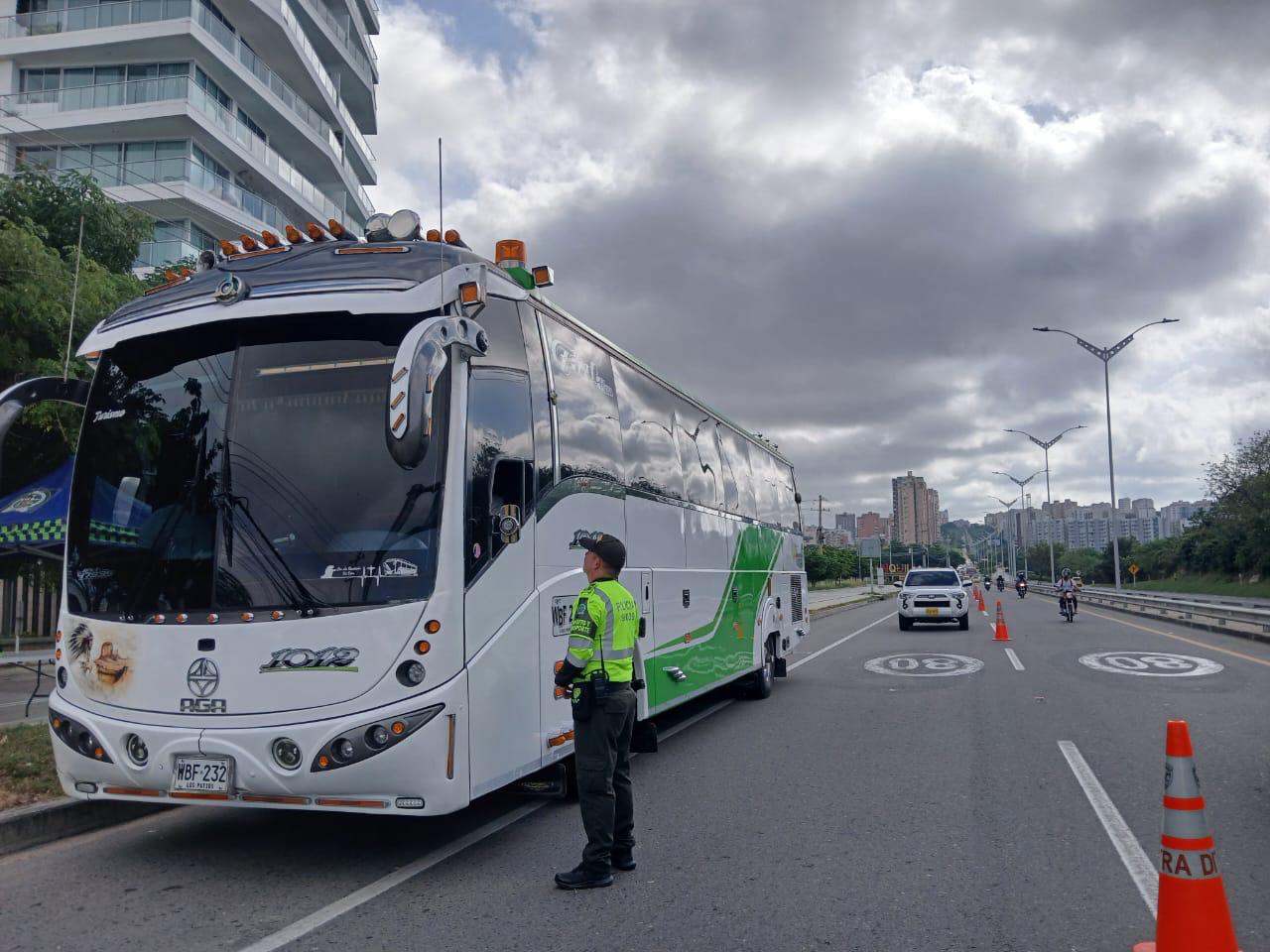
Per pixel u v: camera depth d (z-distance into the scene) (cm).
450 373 611
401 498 590
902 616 2847
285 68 4291
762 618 1445
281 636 578
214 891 585
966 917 529
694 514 1131
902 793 816
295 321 620
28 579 2000
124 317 661
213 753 576
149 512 621
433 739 566
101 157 3612
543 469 725
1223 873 599
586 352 852
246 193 3819
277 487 600
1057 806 764
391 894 576
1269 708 1234
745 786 857
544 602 705
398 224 677
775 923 523
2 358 1579
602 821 586
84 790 622
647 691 930
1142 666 1722
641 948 490
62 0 3644
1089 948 486
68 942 502
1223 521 6738
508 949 489
